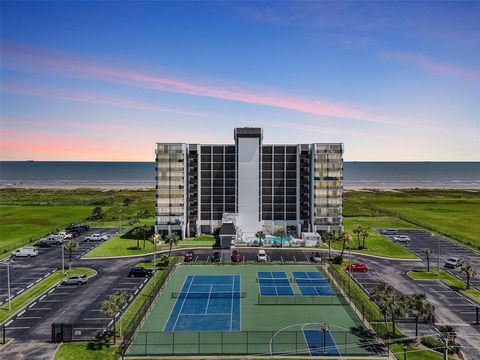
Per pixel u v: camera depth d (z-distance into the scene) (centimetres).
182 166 13612
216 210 14288
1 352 5547
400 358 5391
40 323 6525
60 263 10325
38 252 11531
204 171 14238
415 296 5931
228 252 11638
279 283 8769
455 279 9000
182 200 13625
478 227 15812
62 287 8362
